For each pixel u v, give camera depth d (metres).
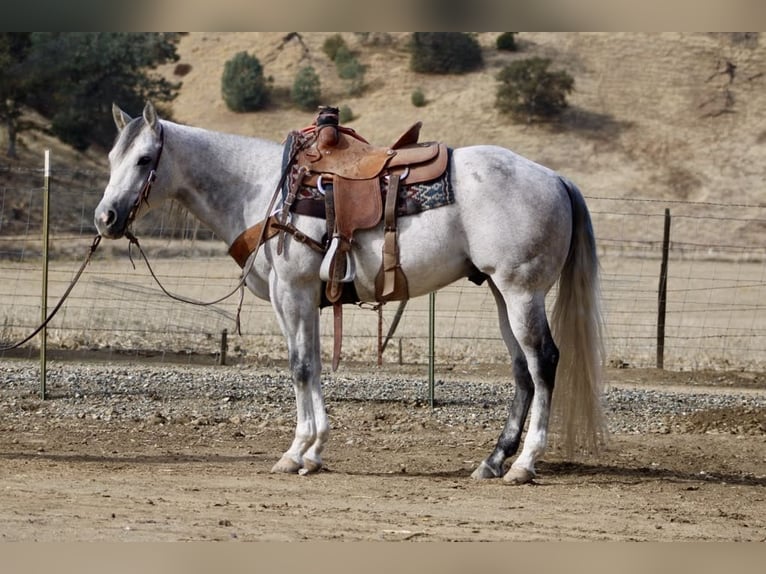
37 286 25.38
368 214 9.05
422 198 9.05
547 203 9.07
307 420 9.50
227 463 9.98
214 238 32.84
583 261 9.37
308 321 9.34
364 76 76.12
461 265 9.22
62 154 56.81
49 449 10.39
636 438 11.84
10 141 55.62
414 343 19.55
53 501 7.92
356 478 9.39
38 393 13.21
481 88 73.12
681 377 16.56
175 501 8.12
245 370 15.66
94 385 13.75
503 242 8.98
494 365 17.08
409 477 9.54
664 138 66.31
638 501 8.77
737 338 21.67
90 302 22.42
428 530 7.46
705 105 70.25
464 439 11.61
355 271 9.20
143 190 9.33
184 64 78.38
